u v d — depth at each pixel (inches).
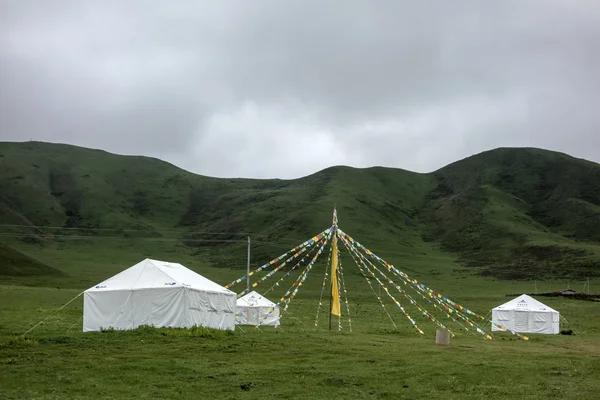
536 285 4352.9
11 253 4183.1
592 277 4603.8
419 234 7204.7
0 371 708.0
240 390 653.9
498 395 660.1
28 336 1011.9
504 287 4330.7
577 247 5536.4
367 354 954.7
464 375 776.9
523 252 5748.0
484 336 1524.4
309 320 1971.0
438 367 835.4
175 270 1278.3
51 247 6437.0
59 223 7440.9
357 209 7288.4
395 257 5689.0
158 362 794.2
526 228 6658.5
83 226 7445.9
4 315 1524.4
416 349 1056.8
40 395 602.5
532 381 748.0
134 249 6550.2
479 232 6707.7
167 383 673.0
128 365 764.0
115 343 948.0
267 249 5910.4
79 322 1400.1
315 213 6801.2
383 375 761.0
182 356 854.5
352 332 1434.5
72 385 650.2
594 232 6609.3
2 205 7317.9
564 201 7593.5
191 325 1163.3
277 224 6791.3
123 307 1151.6
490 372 805.9
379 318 2164.1
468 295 3814.0
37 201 7810.0
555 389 695.1
